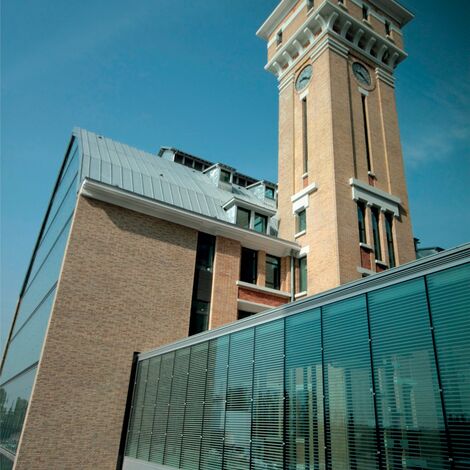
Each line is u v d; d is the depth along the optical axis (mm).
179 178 26281
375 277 9031
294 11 32781
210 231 22547
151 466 14633
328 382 9375
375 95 29719
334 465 8516
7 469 17062
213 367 13664
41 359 15969
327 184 24562
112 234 19266
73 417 15977
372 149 27406
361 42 30469
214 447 12188
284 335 11164
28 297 30234
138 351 18328
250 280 23656
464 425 6590
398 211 26594
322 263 23062
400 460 7355
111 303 18172
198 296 21078
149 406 16328
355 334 9125
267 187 34531
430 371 7379
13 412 19891
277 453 9984
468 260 7258
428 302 7801
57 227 23828
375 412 8055
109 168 22000
